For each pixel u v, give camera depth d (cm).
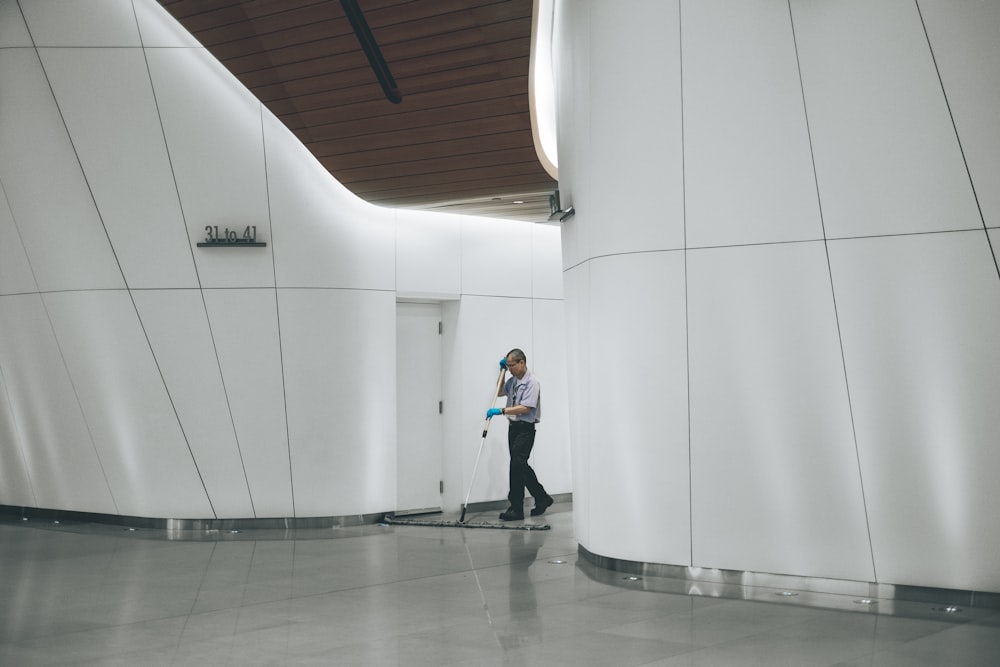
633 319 850
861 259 770
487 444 1427
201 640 648
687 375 830
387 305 1299
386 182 1205
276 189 1198
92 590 824
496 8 836
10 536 1150
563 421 1536
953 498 746
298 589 827
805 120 785
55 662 595
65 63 1155
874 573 773
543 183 1220
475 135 1062
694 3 822
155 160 1170
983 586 737
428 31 881
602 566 905
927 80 741
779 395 800
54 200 1189
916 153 749
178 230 1184
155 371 1202
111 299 1197
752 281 808
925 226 749
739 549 816
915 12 741
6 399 1316
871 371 769
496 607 748
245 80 1011
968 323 738
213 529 1206
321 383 1220
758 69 800
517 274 1478
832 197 779
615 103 859
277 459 1209
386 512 1279
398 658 598
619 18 855
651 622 691
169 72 1158
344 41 919
